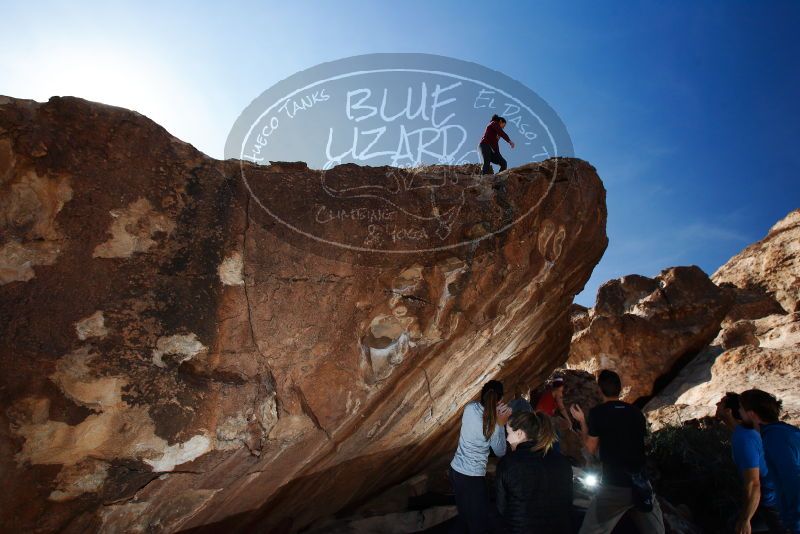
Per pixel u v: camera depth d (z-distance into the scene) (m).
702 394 7.66
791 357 7.40
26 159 2.00
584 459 5.23
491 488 4.23
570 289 4.19
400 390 3.03
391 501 4.24
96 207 2.11
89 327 2.02
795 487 3.17
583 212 3.40
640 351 9.90
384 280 2.66
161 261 2.20
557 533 2.78
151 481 2.18
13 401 1.88
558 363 5.74
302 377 2.47
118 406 2.04
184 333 2.19
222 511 2.66
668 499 4.91
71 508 2.03
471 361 3.52
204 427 2.21
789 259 14.62
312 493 3.29
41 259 2.00
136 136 2.25
